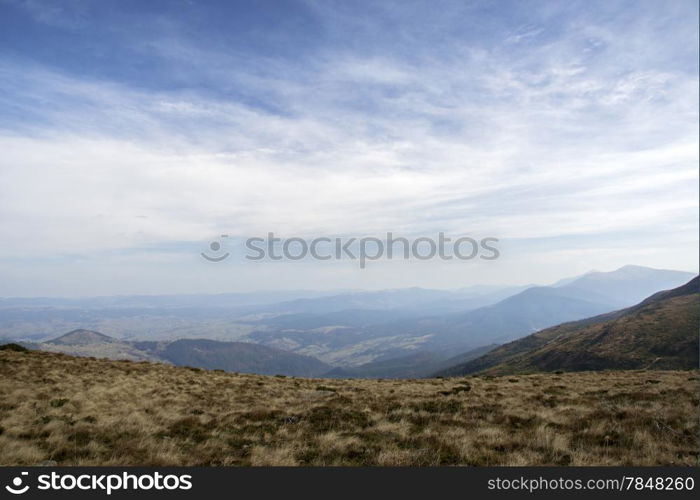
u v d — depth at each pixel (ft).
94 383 83.76
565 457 43.88
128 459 44.21
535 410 62.90
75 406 65.21
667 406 60.54
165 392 80.74
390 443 49.34
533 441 48.37
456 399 73.00
